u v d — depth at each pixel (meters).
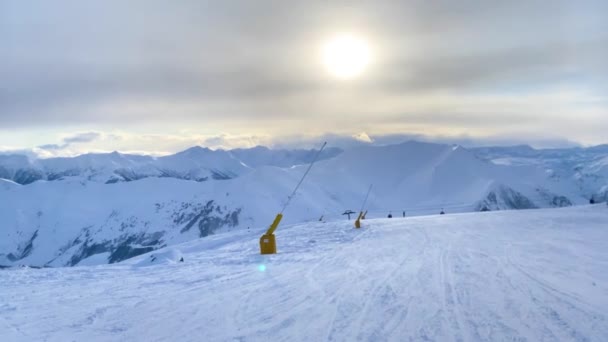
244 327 7.85
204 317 8.52
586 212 40.25
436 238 23.72
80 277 13.60
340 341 7.01
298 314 8.66
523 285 10.66
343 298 9.98
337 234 29.31
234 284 11.95
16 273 14.34
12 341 7.18
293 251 20.61
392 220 41.88
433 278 12.01
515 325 7.50
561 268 13.04
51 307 9.38
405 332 7.36
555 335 6.94
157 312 8.92
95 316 8.63
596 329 7.15
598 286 10.39
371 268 14.23
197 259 18.67
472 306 8.85
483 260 15.05
